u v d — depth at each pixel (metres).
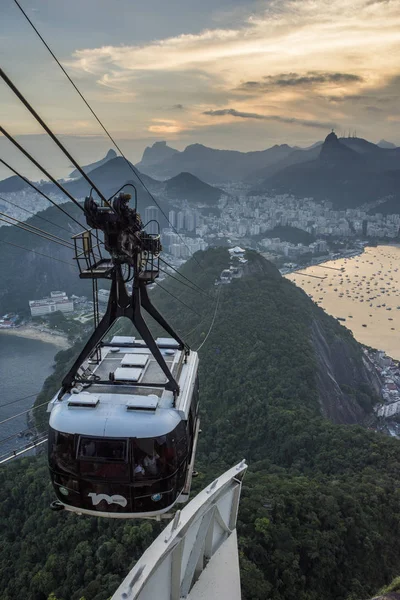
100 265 9.89
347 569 36.56
